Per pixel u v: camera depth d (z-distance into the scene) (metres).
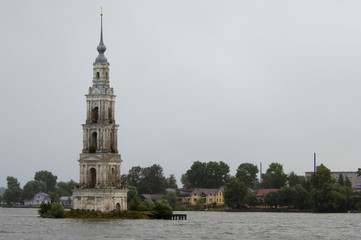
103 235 150.88
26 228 165.25
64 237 145.88
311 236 161.25
